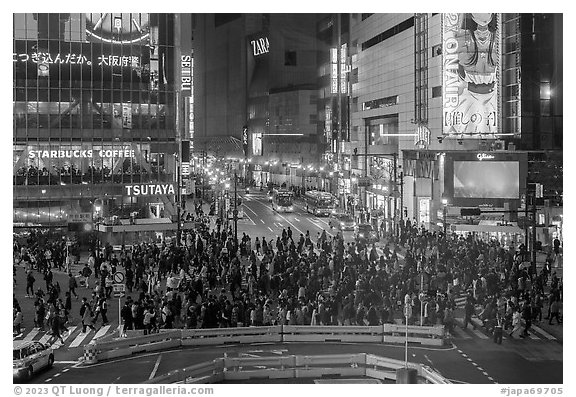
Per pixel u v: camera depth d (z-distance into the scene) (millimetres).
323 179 151500
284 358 32625
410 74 97312
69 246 69062
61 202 86438
